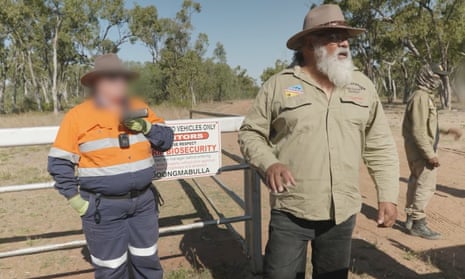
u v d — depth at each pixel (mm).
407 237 4301
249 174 3520
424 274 3475
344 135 2201
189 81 53062
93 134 2373
